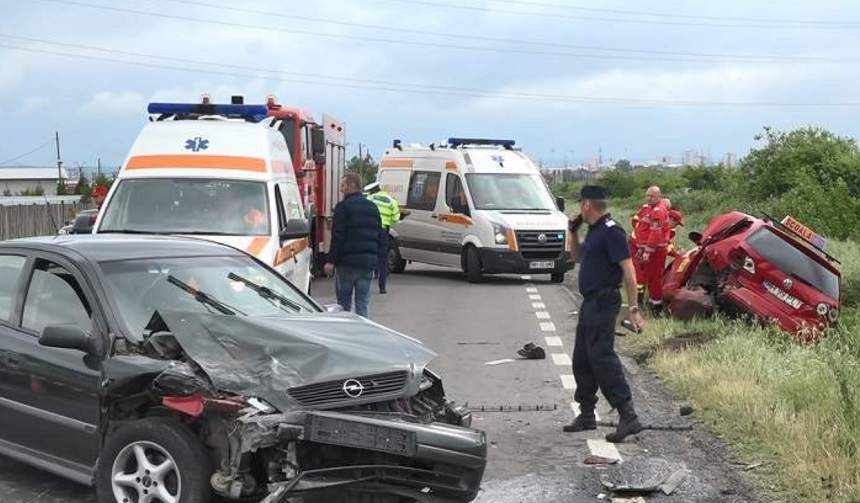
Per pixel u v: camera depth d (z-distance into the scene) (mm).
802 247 12836
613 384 7676
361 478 5285
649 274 14250
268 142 12219
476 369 10875
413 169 22859
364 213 11602
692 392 9180
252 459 5273
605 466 6992
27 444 6117
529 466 7020
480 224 20406
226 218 11117
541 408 8844
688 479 6582
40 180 90312
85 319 6004
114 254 6406
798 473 6418
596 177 75250
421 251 22219
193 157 11742
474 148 22172
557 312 16062
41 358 5965
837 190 28422
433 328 14078
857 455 6504
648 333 12664
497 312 16000
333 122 21984
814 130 36312
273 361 5387
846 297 15828
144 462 5363
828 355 9727
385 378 5527
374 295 18391
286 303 6734
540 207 21250
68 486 6336
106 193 12406
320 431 5137
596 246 7750
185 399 5172
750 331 12055
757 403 8109
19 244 6648
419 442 5230
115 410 5629
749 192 36406
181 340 5453
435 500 5379
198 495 5203
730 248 12945
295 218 11500
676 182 55938
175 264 6574
